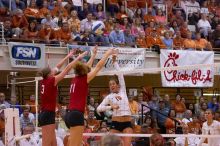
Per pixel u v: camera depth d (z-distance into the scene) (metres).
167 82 20.52
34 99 18.03
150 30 22.55
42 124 9.31
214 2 27.97
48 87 9.23
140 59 20.14
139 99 19.08
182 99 20.45
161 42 21.80
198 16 25.75
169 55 20.73
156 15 24.73
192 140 15.41
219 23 25.81
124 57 19.80
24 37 19.11
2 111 15.77
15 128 12.84
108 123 16.53
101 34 20.83
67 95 20.86
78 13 22.56
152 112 18.22
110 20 22.27
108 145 5.33
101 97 19.52
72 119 8.52
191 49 22.39
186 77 20.86
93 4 23.45
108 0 24.02
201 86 21.11
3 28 18.52
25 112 16.16
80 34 20.67
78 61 9.05
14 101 17.48
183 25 24.25
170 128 17.88
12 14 20.16
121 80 11.38
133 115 16.89
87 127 15.87
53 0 22.42
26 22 19.98
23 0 21.72
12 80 17.69
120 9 24.16
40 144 13.53
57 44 19.39
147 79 22.89
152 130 16.16
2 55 18.12
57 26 20.73
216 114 18.86
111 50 8.90
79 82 8.64
